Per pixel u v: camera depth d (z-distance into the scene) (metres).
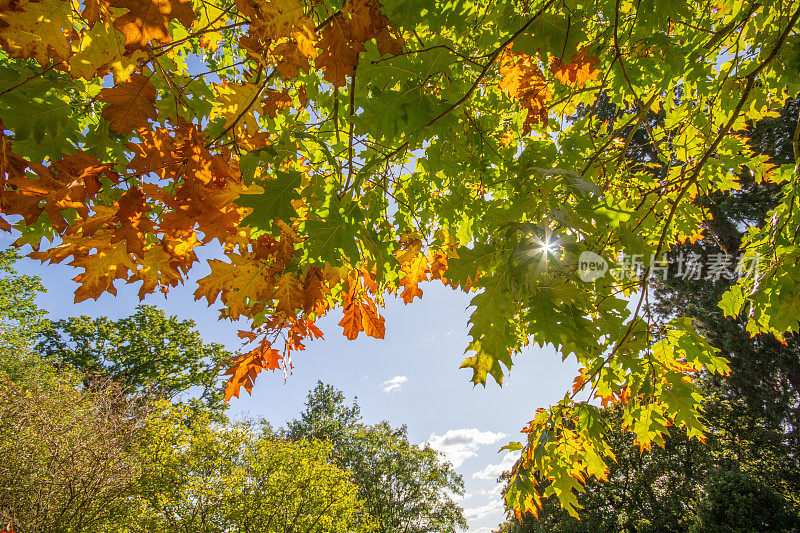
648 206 2.37
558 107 2.84
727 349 9.89
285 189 1.34
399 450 24.72
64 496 9.12
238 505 10.64
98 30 1.10
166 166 1.28
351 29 1.29
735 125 3.04
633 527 13.88
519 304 1.69
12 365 16.67
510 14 1.53
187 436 11.81
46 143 1.46
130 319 23.41
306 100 1.95
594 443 2.24
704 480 12.70
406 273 2.51
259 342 2.04
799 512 10.27
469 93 1.47
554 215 1.34
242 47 1.31
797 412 9.84
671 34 2.72
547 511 16.17
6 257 17.86
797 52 2.15
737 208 8.32
